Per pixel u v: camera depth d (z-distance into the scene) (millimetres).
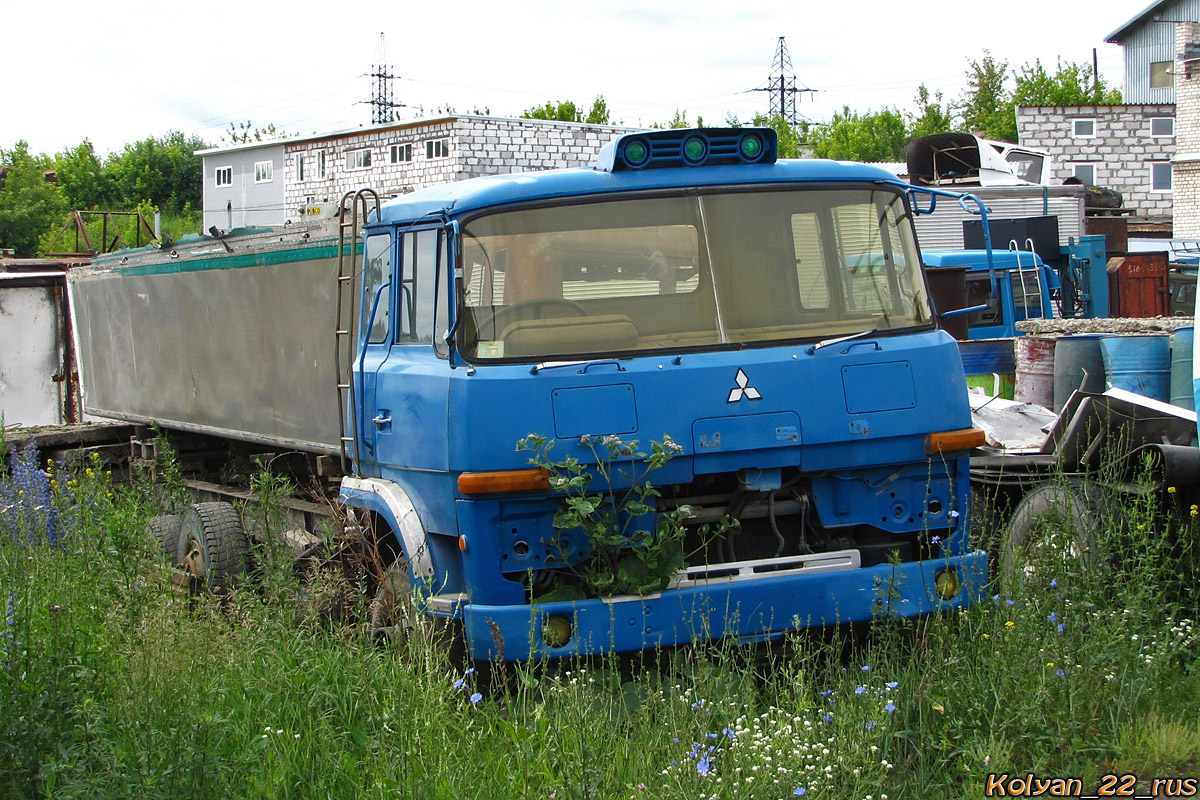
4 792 4398
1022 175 28625
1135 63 54375
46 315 16500
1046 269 16859
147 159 75250
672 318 6086
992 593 6086
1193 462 6324
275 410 9375
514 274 6031
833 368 5949
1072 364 9141
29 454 11008
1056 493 6559
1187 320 11016
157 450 11789
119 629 6008
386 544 6930
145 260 12000
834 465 5926
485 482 5617
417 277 6527
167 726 4832
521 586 5754
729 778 4457
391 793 4617
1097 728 5020
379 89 78562
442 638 5848
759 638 5766
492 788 4676
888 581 5840
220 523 8945
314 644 6277
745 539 6121
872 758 4715
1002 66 70312
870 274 6336
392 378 6570
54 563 7816
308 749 4996
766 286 6184
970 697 5090
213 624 6473
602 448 5684
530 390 5703
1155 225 39875
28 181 54500
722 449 5762
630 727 5262
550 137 35469
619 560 5770
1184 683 5402
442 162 37094
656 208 6188
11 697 4754
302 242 8742
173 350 11406
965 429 6117
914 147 23312
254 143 50812
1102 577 5895
